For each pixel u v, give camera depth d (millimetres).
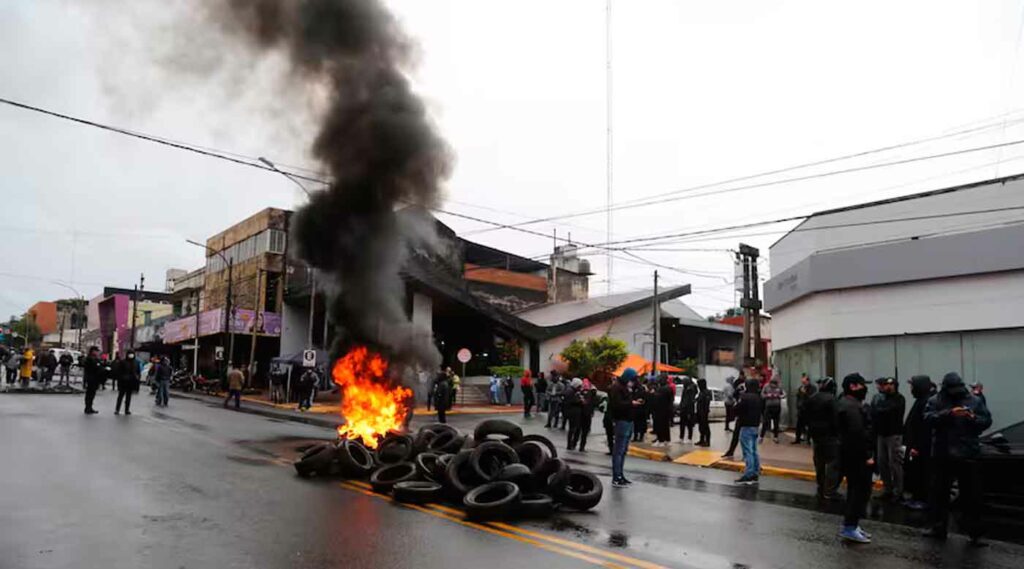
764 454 14172
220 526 6723
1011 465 8555
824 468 9695
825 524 7812
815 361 18359
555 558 5906
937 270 14797
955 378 7441
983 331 14211
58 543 5930
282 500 8141
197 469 10172
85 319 78188
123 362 18594
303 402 25609
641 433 17312
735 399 18359
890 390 9969
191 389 37031
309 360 26078
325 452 10117
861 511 6965
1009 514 8680
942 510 7246
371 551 5969
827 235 21859
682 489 10125
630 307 38969
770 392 16672
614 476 10219
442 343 37781
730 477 11656
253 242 40812
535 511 7586
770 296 21453
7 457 10508
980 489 7156
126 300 63750
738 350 48906
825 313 17484
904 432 9461
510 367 33406
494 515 7309
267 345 41125
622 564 5789
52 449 11516
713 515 8133
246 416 21406
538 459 8516
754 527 7512
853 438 6992
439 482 8703
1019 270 13617
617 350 33469
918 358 15430
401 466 9484
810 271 17703
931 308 15133
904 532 7551
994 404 13922
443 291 31609
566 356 33844
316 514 7426
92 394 18516
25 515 6906
